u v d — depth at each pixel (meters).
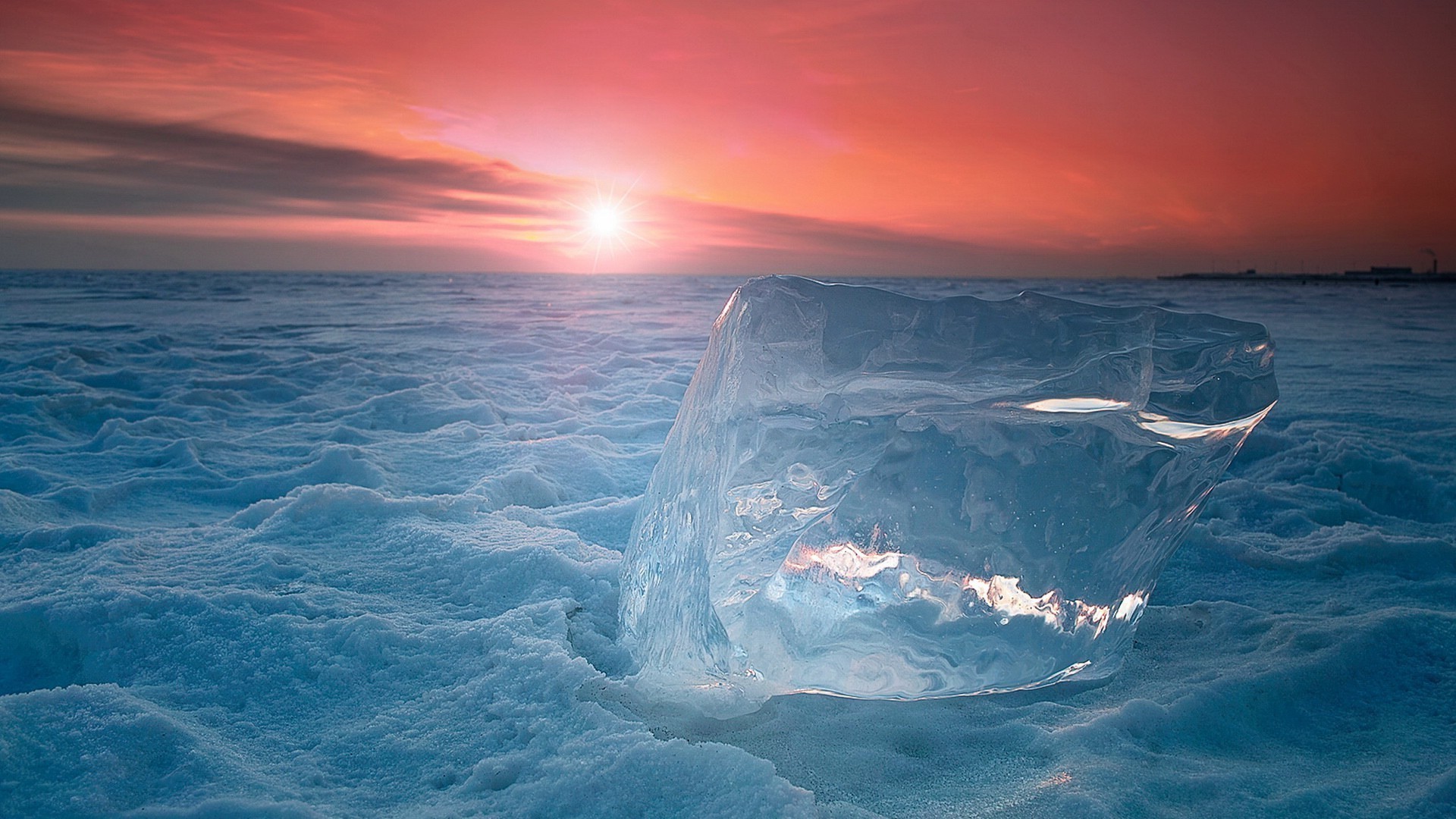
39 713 1.53
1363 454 3.90
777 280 1.64
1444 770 1.47
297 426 4.89
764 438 1.61
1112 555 1.77
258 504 2.98
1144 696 1.77
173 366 7.42
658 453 4.31
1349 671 1.83
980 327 1.64
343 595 2.21
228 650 1.87
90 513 3.15
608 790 1.36
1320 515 3.27
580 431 4.84
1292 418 5.57
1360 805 1.35
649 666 1.74
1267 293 40.03
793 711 1.71
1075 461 1.71
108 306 18.73
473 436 4.55
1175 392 1.70
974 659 1.73
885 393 1.65
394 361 8.56
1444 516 3.42
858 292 1.65
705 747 1.43
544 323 14.77
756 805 1.29
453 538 2.62
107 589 2.09
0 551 2.61
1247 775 1.44
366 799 1.38
